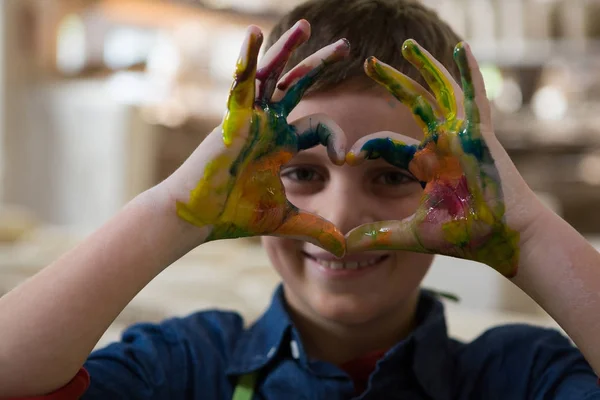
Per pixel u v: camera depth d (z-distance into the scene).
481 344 0.81
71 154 3.16
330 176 0.70
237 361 0.79
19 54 3.17
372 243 0.61
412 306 0.80
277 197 0.59
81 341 0.56
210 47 3.36
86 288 0.57
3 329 0.55
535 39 3.27
